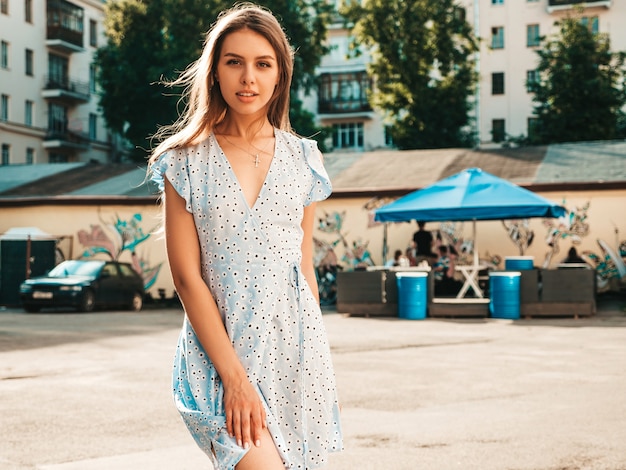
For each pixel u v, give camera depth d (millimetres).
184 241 2146
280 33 2207
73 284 20531
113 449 5461
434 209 16891
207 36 2262
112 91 42875
